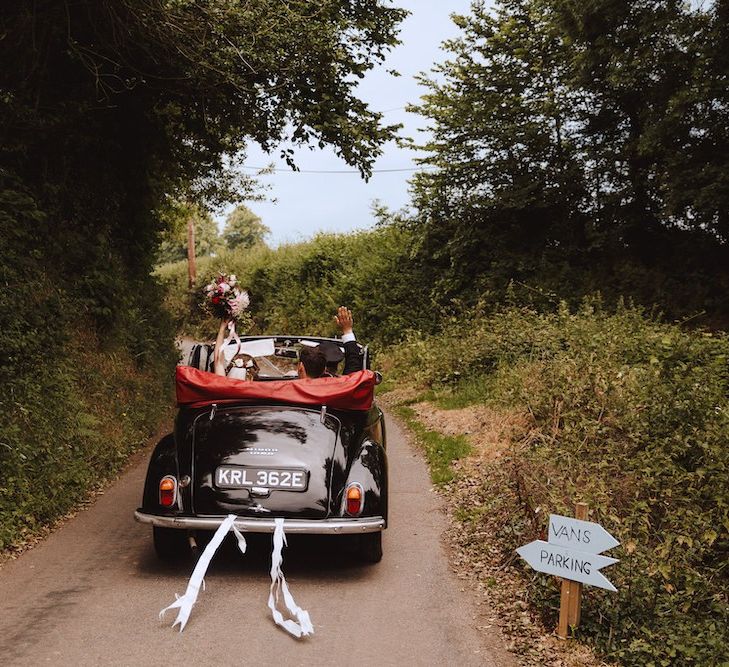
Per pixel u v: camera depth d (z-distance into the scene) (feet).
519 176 60.59
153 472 17.24
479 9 61.31
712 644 14.60
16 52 34.96
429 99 61.21
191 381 18.63
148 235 52.85
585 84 53.62
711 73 46.11
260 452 17.12
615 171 57.26
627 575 16.43
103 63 37.99
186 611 14.70
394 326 68.03
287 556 19.34
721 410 23.75
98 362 35.91
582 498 19.49
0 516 19.71
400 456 32.55
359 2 39.50
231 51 34.01
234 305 21.52
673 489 21.04
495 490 23.82
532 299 54.85
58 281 35.86
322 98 37.81
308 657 13.58
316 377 20.24
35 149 37.83
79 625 14.57
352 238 95.86
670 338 32.35
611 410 26.22
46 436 24.67
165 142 50.31
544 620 15.66
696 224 53.26
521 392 31.48
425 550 20.25
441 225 65.77
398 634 14.82
